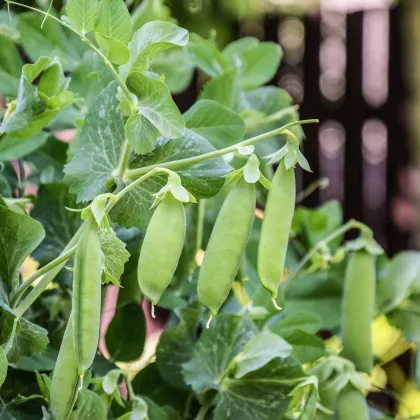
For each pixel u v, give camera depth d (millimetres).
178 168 960
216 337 1057
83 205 1058
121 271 920
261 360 1030
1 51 1112
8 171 1104
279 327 1120
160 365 1098
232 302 1141
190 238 1114
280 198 902
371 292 1096
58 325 1057
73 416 960
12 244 947
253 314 1096
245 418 1047
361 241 1109
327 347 1143
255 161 898
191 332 1107
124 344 1127
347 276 1105
